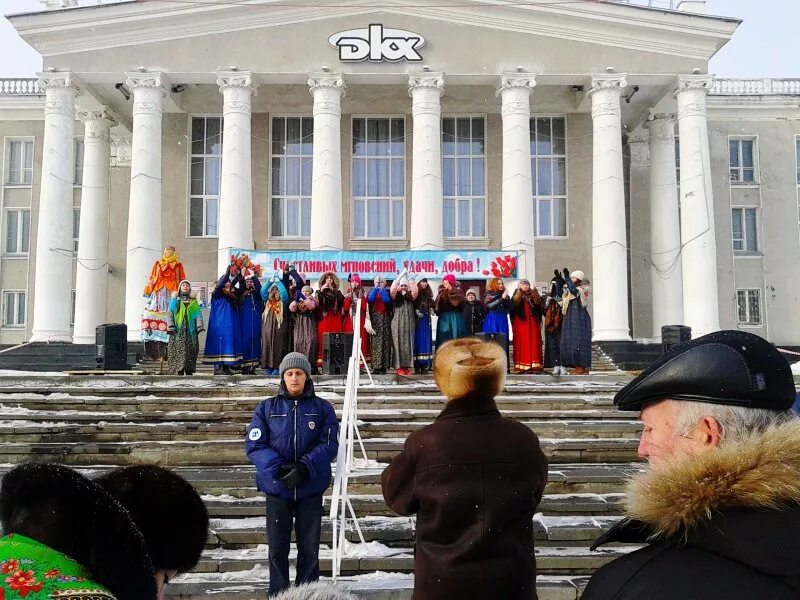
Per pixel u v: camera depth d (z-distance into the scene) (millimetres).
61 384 10789
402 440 8688
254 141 24250
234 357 11852
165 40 21438
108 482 1562
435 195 21000
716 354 1353
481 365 2857
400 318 12398
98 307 23500
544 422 9156
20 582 1240
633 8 21625
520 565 2646
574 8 21625
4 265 27469
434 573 2615
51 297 20438
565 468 7879
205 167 24422
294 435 4852
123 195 25953
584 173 24453
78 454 8430
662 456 1395
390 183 24406
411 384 10906
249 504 6852
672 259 24109
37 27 21172
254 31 21531
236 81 21219
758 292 27531
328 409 5027
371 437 8914
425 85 21312
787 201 27828
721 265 27219
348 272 17984
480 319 13469
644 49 21953
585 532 6176
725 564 1155
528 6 21562
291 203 24297
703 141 21641
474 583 2570
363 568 5750
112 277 25625
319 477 4820
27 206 27594
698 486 1210
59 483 1385
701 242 21281
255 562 5836
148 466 1627
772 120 27906
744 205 27766
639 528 1355
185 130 24281
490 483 2672
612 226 21250
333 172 21078
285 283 12156
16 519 1366
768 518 1159
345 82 21828
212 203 24281
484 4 21641
